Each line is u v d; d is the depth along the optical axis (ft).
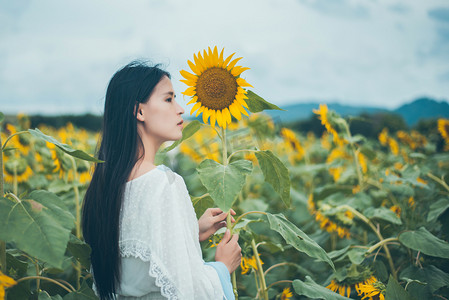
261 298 8.60
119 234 5.52
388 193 11.90
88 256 6.19
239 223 7.13
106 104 6.03
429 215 9.42
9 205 5.16
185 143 15.90
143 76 5.91
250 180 15.29
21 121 15.60
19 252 7.17
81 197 11.48
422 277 8.13
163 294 5.15
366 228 10.41
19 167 12.90
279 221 6.47
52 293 7.96
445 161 17.75
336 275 8.23
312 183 18.66
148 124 5.95
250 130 14.10
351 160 16.28
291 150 18.43
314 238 11.93
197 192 14.65
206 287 5.37
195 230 5.88
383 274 8.54
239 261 6.21
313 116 44.65
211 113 6.35
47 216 5.09
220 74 6.25
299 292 6.87
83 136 18.58
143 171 5.74
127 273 5.50
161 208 5.38
